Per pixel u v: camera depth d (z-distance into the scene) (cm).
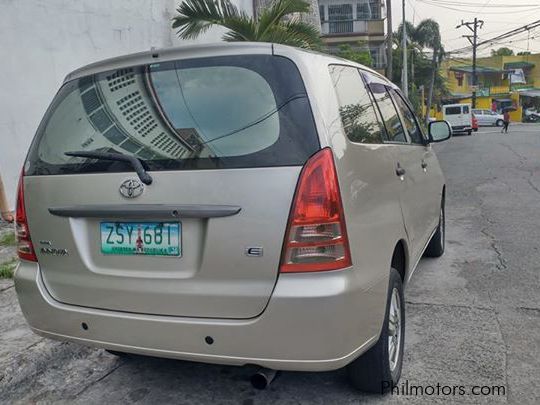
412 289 478
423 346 366
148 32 991
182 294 252
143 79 279
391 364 309
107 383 340
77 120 290
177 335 254
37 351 360
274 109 250
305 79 254
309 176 238
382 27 3669
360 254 255
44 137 298
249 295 241
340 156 253
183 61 273
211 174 246
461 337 378
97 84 293
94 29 864
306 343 238
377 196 292
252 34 973
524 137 2630
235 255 242
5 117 724
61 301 283
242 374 341
